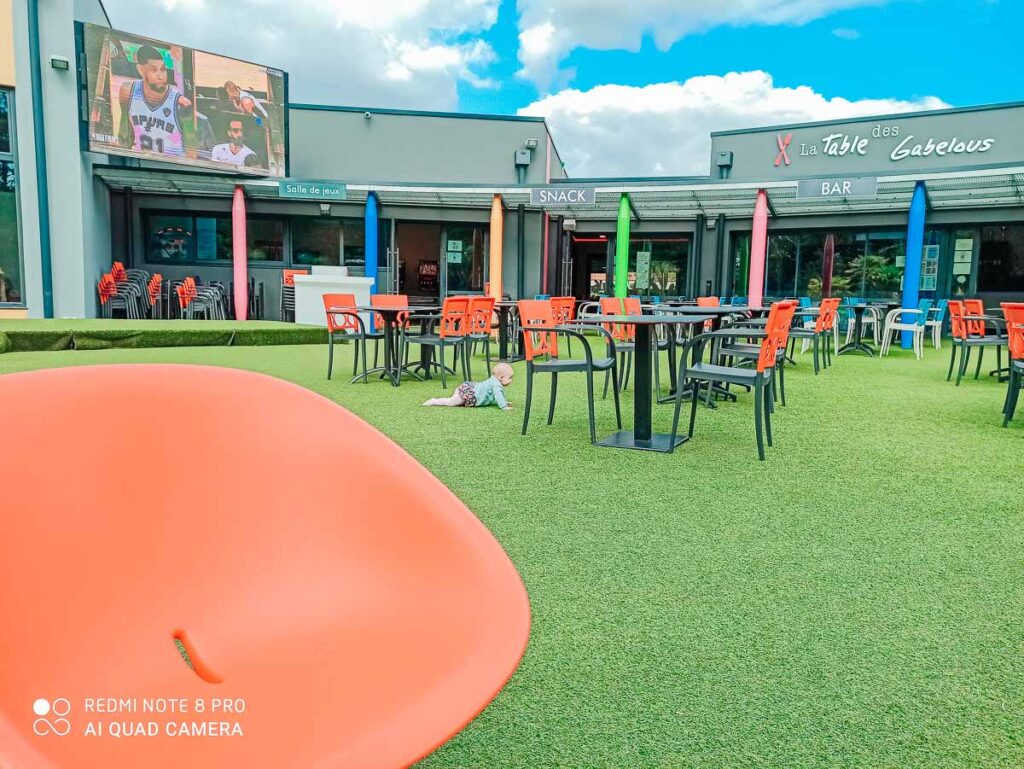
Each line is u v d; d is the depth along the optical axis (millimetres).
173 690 892
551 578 2170
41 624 844
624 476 3340
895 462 3660
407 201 15164
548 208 15555
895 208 13508
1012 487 3211
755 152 14594
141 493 993
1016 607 2000
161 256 15258
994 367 8406
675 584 2135
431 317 6387
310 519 1090
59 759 750
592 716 1472
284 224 15602
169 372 1081
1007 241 12977
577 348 10211
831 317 8320
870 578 2193
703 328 6090
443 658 915
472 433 4293
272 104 14805
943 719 1473
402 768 723
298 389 1175
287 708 857
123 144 13086
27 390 932
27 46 11961
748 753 1357
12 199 12086
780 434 4355
